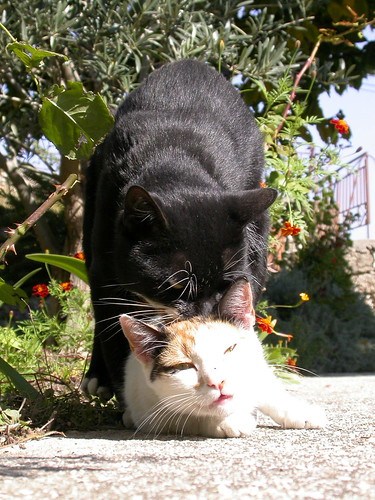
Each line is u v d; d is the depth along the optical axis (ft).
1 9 4.72
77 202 5.63
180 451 1.91
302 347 6.90
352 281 8.73
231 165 2.85
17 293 2.63
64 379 3.37
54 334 4.09
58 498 1.33
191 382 2.21
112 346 2.74
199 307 2.52
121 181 2.73
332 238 8.41
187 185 2.63
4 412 2.40
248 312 2.39
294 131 4.32
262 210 2.59
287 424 2.39
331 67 6.17
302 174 4.40
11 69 5.13
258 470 1.55
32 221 2.45
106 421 2.64
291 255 8.20
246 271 2.69
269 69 4.87
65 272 5.55
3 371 2.67
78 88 2.44
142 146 2.79
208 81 3.17
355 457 1.73
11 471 1.56
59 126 2.49
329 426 2.38
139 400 2.43
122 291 2.75
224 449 1.94
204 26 4.74
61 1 4.66
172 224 2.52
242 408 2.29
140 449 1.96
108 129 2.50
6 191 7.95
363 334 8.17
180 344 2.26
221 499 1.32
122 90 4.91
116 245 2.66
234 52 4.90
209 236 2.53
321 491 1.35
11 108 5.93
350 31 5.32
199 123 2.92
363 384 4.65
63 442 2.16
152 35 4.68
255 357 2.41
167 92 3.07
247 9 5.69
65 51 4.98
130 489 1.39
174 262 2.52
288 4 5.49
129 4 4.83
